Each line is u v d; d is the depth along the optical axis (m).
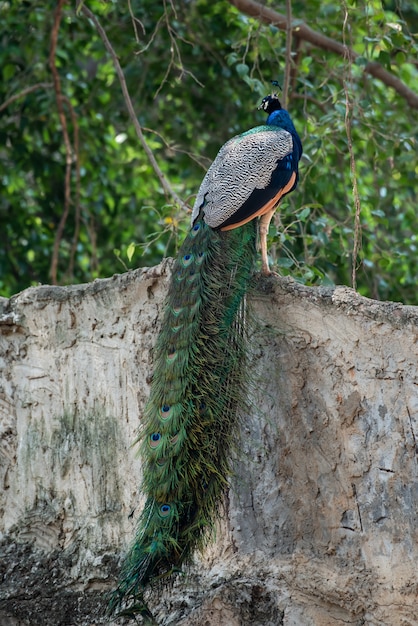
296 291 10.73
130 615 9.64
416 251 17.94
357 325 10.44
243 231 11.02
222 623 10.12
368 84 16.97
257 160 11.28
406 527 10.00
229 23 19.08
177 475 9.73
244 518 10.52
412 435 10.10
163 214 14.84
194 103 20.17
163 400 10.09
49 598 11.08
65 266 20.80
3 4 20.47
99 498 11.27
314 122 15.84
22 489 11.67
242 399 10.14
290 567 10.32
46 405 11.67
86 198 20.66
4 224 20.78
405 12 21.05
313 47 18.61
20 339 11.84
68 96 20.39
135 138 20.67
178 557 9.59
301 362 10.63
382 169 18.73
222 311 10.41
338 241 15.52
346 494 10.30
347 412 10.38
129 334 11.28
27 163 20.53
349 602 10.12
